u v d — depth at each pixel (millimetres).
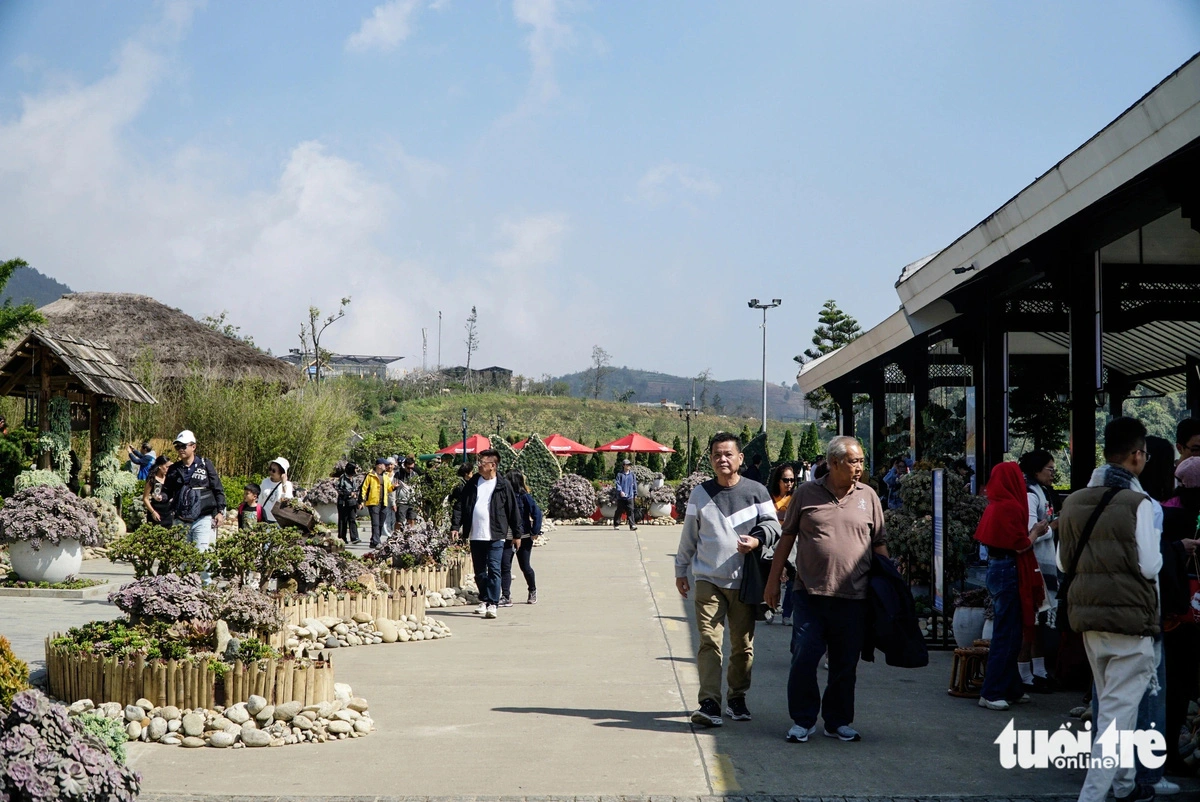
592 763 6254
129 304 35375
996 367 14992
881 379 24953
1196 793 5793
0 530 13445
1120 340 13898
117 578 15070
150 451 24438
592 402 121562
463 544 16672
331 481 27078
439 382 123688
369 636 10758
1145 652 5320
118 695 7160
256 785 5793
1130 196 9617
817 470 9922
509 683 8703
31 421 21859
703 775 6012
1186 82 7262
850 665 6902
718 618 7344
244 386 31469
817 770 6148
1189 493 6844
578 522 33469
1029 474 8750
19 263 18219
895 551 11930
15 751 4434
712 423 121688
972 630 9922
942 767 6230
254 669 7047
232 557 10586
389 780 5891
